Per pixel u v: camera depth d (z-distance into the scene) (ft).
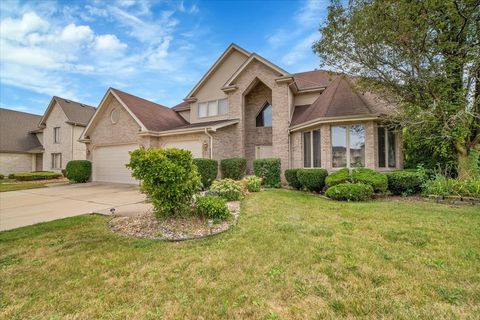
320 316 8.51
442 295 9.40
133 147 51.29
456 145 29.94
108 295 10.00
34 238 16.71
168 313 8.86
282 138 47.09
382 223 18.65
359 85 32.50
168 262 12.78
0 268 12.44
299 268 11.75
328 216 21.09
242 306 9.16
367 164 35.32
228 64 57.11
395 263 12.00
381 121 35.37
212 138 45.83
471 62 25.95
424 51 26.50
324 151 37.96
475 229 16.72
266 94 54.85
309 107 48.98
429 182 29.53
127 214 23.31
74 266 12.51
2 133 83.66
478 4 24.18
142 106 56.54
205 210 19.79
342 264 12.03
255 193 34.91
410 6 24.73
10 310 9.20
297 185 39.60
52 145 83.15
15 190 43.88
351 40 29.91
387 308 8.76
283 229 17.48
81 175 54.54
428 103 28.53
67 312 9.07
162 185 18.95
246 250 13.96
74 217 22.53
